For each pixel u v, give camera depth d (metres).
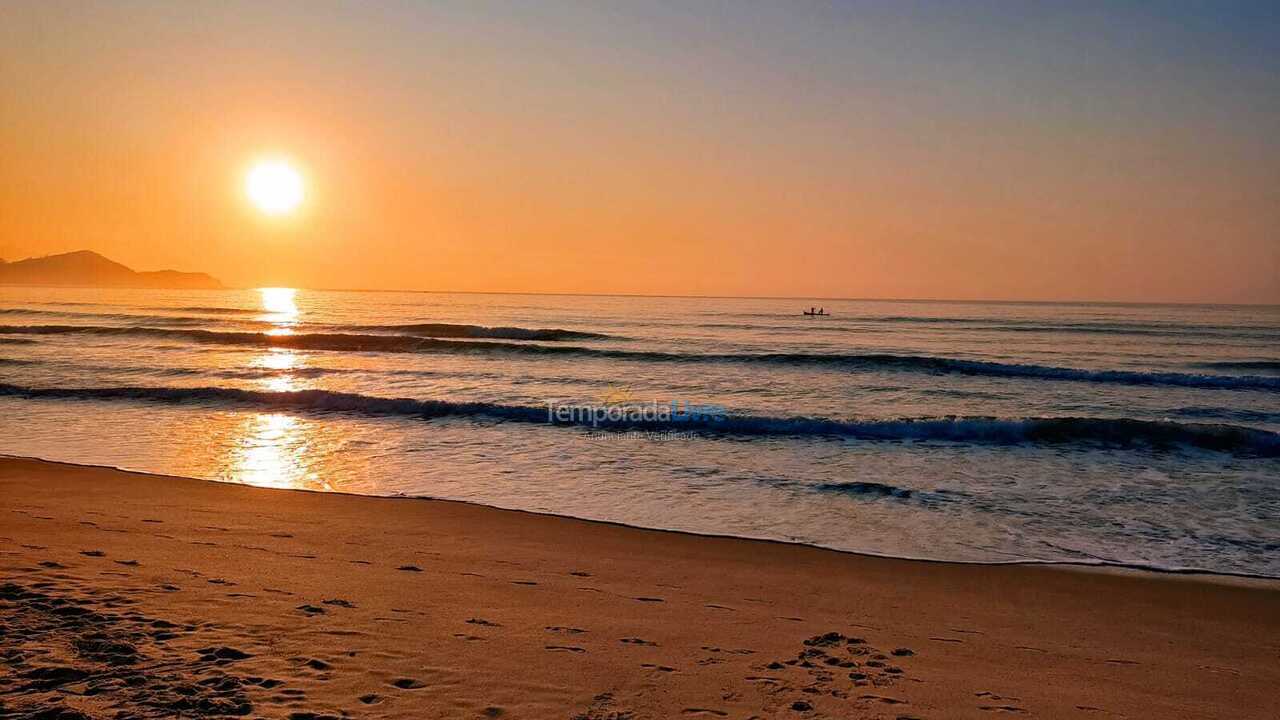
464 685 4.62
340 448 14.72
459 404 18.62
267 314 68.00
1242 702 5.26
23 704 3.85
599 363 30.97
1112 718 4.85
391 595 6.57
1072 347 43.69
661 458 14.13
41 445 14.59
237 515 9.76
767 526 9.98
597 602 6.84
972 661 5.81
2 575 6.32
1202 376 26.81
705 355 33.34
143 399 20.12
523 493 11.53
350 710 4.11
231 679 4.38
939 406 21.22
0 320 55.00
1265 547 9.37
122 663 4.49
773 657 5.57
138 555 7.43
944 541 9.45
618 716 4.31
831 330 57.19
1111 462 14.31
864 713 4.58
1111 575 8.31
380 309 85.44
